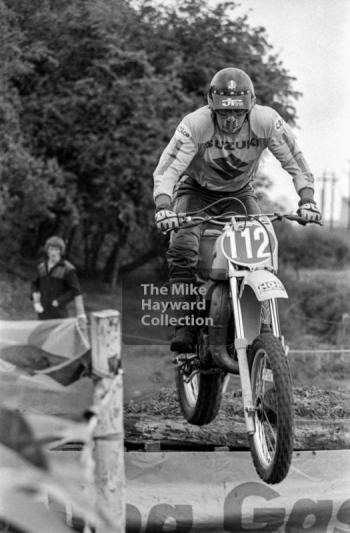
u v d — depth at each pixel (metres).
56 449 10.95
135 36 26.33
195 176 12.42
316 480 11.56
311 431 11.95
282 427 9.34
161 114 27.27
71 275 18.95
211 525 11.22
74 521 9.99
